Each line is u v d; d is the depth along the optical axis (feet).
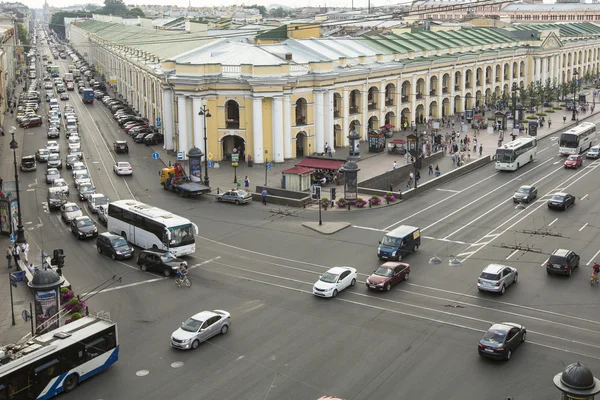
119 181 295.48
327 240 211.00
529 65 561.84
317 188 255.29
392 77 402.52
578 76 653.30
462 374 124.16
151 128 416.05
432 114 458.09
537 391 117.60
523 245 203.51
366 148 368.68
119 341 141.08
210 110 324.60
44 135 418.72
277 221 233.55
